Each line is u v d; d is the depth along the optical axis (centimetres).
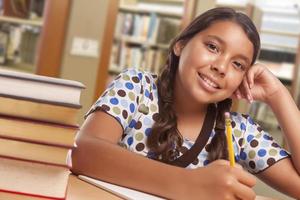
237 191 68
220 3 366
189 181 70
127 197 67
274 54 405
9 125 52
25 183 52
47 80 53
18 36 353
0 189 51
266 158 106
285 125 107
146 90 104
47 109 53
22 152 52
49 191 53
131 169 74
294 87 364
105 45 323
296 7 405
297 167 103
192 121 102
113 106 96
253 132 111
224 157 99
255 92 110
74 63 311
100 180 75
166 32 397
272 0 407
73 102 54
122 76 105
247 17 95
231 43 90
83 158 77
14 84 53
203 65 92
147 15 400
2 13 353
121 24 391
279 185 104
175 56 102
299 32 390
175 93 102
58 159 53
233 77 93
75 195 62
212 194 68
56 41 301
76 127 53
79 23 310
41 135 52
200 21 96
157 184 72
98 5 316
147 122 100
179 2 397
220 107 103
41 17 351
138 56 391
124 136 99
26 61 349
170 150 96
